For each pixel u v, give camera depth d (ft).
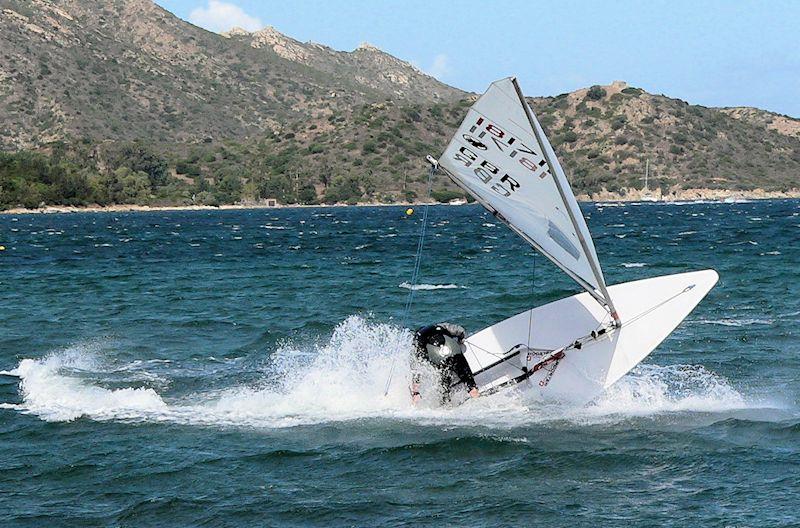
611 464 62.23
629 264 220.64
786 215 559.38
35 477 61.26
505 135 69.46
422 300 153.17
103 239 398.01
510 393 76.74
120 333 120.26
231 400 79.10
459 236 373.20
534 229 72.84
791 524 51.60
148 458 64.49
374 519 53.78
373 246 311.68
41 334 119.44
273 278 197.77
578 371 77.41
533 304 145.79
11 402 80.07
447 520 53.52
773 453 63.62
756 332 110.32
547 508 54.95
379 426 70.74
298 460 63.77
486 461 63.16
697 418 72.54
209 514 54.70
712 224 451.53
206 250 306.55
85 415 75.20
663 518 53.16
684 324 117.29
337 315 136.56
